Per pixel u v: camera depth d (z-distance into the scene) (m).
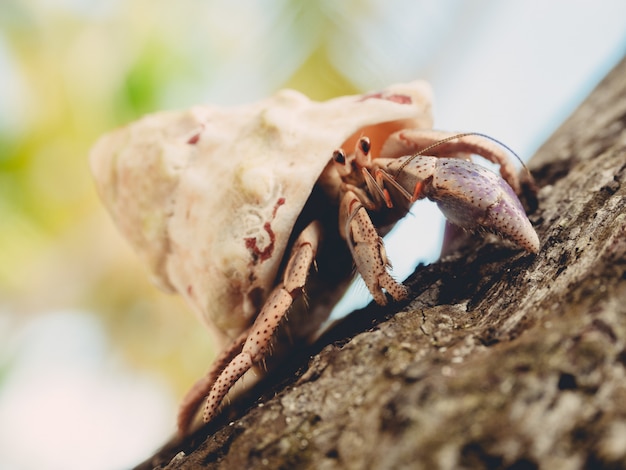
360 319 0.15
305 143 0.15
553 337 0.12
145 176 0.16
